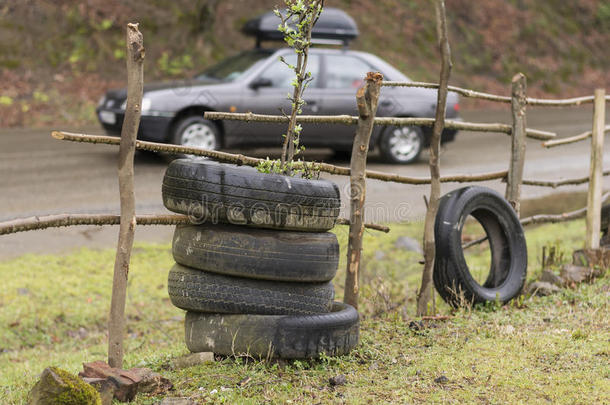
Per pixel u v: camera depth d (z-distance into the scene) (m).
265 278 4.03
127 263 3.90
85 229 8.85
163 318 6.66
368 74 4.73
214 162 4.13
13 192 9.47
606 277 6.36
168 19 19.53
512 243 5.93
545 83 26.03
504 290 5.73
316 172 4.82
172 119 10.45
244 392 3.67
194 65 18.94
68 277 7.23
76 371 4.79
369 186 10.60
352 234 4.95
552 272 6.29
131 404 3.54
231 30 20.69
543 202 10.52
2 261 7.48
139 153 11.48
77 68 17.56
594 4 31.55
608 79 28.14
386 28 23.94
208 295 4.05
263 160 4.64
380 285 5.97
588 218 6.92
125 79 17.92
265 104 10.72
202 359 4.08
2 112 15.12
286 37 4.34
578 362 4.12
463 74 24.11
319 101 10.90
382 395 3.66
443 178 5.82
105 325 6.51
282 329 3.97
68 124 15.26
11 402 3.89
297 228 4.08
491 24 27.28
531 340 4.56
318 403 3.55
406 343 4.64
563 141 6.75
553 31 29.05
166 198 4.13
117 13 19.02
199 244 4.03
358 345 4.48
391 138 11.64
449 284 5.47
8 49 17.20
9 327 6.11
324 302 4.21
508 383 3.81
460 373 3.97
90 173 10.81
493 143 15.46
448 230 5.44
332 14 11.29
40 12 18.22
